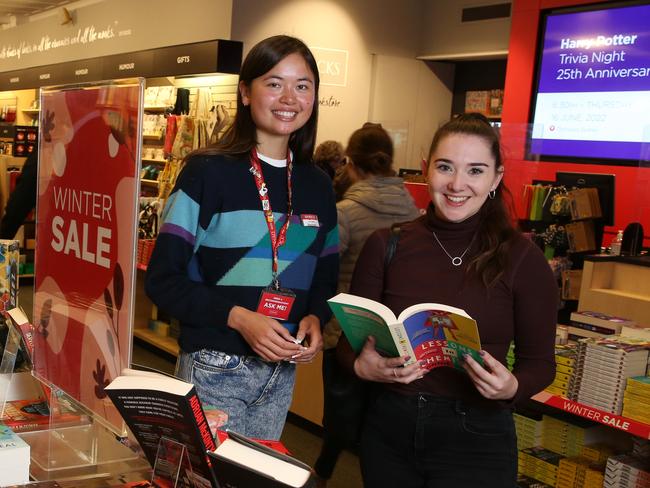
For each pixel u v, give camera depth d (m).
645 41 7.28
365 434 2.14
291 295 2.11
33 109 12.43
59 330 1.76
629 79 7.41
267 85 2.08
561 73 7.98
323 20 8.16
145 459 1.59
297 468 1.17
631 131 7.42
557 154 8.06
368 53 8.70
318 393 4.63
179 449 1.33
